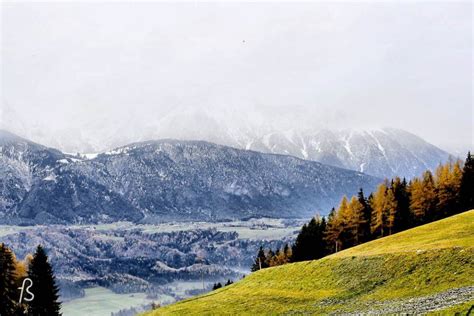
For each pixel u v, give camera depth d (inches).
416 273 2667.3
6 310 3811.5
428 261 2736.2
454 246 2810.0
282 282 3405.5
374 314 2161.7
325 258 3508.9
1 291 3804.1
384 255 3046.3
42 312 3951.8
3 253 3853.3
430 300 2190.0
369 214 5639.8
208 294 3740.2
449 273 2532.0
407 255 2901.1
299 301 2876.5
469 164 5319.9
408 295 2455.7
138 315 3380.9
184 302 3531.0
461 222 3661.4
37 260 4001.0
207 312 3006.9
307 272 3363.7
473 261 2554.1
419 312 1939.0
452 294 2199.8
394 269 2824.8
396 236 3841.0
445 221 3865.7
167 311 3257.9
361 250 3725.4
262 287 3454.7
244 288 3597.4
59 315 4138.8
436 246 2945.4
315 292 2979.8
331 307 2610.7
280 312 2728.8
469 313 1676.9
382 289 2664.9
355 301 2608.3
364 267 3019.2
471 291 2155.5
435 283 2482.8
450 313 1722.4
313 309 2657.5
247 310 2898.6
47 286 3988.7
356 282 2869.1
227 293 3590.1
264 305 2938.0
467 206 5246.1
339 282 2974.9
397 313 2043.6
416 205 5378.9
